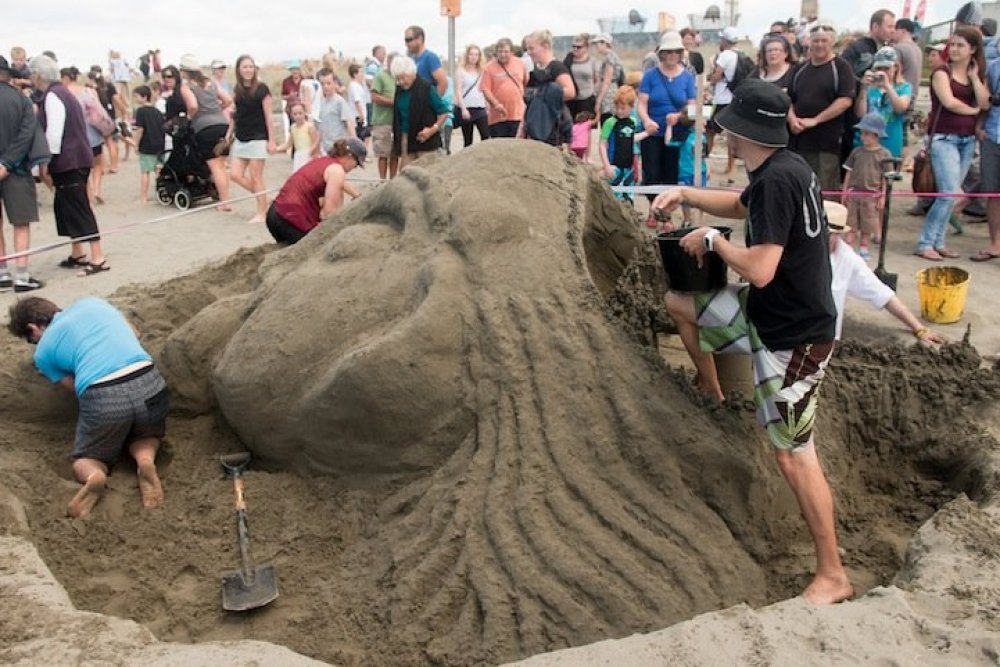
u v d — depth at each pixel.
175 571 3.72
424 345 3.72
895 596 2.66
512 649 3.02
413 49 9.62
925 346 4.71
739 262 3.09
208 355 4.71
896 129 8.20
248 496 4.09
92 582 3.66
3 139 7.27
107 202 11.73
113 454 4.37
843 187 8.04
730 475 3.51
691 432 3.54
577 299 3.87
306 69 21.28
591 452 3.52
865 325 6.07
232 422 4.39
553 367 3.68
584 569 3.17
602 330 3.78
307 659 2.56
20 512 3.86
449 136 11.12
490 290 3.86
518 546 3.28
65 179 7.86
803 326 3.16
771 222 3.01
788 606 2.62
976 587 2.73
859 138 8.15
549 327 3.77
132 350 4.41
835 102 7.38
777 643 2.46
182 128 10.95
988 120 7.47
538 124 8.73
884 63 7.89
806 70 7.50
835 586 3.14
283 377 4.10
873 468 4.16
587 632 3.02
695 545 3.30
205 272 6.79
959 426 4.10
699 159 7.58
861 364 4.49
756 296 3.26
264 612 3.45
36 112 7.85
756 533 3.49
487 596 3.15
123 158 16.05
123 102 15.34
